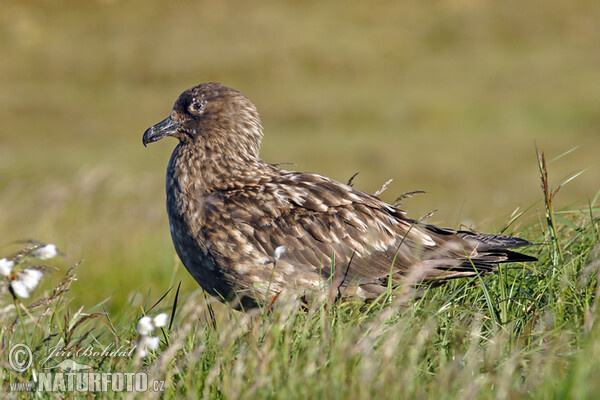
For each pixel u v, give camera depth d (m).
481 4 67.69
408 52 60.28
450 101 48.31
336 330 6.30
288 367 5.86
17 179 31.14
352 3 70.44
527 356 6.16
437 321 6.63
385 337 6.27
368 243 7.86
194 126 8.52
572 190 30.47
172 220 8.29
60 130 44.28
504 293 7.04
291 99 50.03
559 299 6.63
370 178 34.00
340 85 53.50
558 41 60.31
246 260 7.79
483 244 7.76
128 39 62.31
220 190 8.16
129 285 13.16
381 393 5.38
